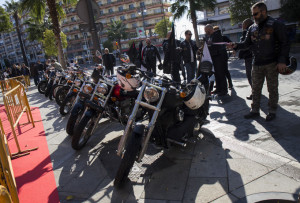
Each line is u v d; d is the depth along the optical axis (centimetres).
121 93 401
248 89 638
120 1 6738
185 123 331
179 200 243
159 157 338
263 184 246
